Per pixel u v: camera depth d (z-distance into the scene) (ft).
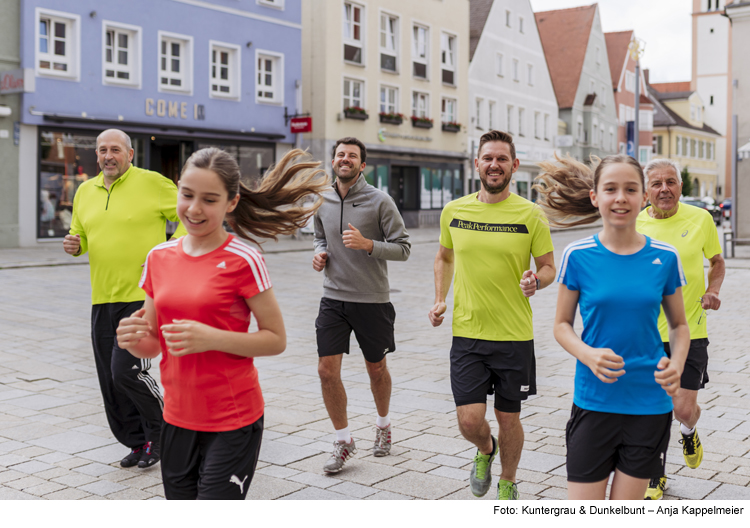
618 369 8.92
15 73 65.87
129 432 15.29
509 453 12.98
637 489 9.48
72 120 71.10
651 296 9.26
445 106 121.19
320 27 96.43
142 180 15.08
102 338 14.96
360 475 14.75
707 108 252.62
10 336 30.17
